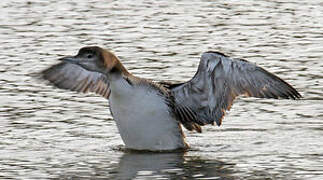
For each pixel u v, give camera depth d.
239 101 16.75
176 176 11.91
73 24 24.22
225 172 12.16
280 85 12.85
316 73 18.61
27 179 11.80
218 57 12.91
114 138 14.36
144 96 13.25
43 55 20.45
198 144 14.01
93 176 11.96
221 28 23.53
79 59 13.10
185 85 13.45
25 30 23.44
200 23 24.22
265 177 11.86
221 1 27.56
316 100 16.58
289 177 11.84
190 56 20.28
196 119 13.77
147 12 25.88
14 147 13.67
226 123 15.26
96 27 23.78
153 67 19.20
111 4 27.27
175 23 24.23
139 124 13.27
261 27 23.64
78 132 14.69
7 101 16.62
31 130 14.74
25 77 18.47
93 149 13.64
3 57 20.30
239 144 13.96
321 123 15.09
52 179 11.79
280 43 21.66
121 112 13.31
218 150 13.57
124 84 13.16
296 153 13.25
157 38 22.33
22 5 27.09
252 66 12.77
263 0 27.62
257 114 15.80
